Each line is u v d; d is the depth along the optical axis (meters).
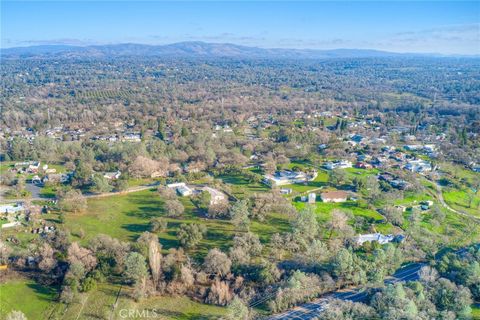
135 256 150.25
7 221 196.12
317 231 187.12
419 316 131.88
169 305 142.62
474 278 153.75
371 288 149.50
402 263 172.75
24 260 158.38
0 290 144.75
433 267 165.38
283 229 195.88
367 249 177.38
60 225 196.00
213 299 144.62
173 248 173.88
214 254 158.50
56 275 152.88
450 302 144.62
